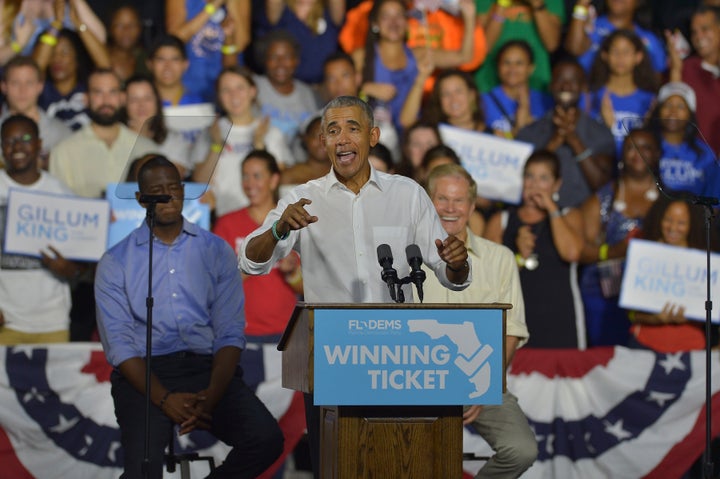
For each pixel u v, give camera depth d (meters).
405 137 18.81
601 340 18.77
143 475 11.76
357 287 10.76
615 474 15.72
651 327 17.77
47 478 14.82
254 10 20.41
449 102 19.53
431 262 10.95
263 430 12.66
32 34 19.44
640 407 15.77
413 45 20.41
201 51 20.08
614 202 19.31
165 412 12.46
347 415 9.18
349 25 20.50
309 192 10.91
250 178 17.77
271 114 19.47
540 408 15.69
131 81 18.77
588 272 18.91
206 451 15.12
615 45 20.30
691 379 15.80
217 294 13.34
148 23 20.41
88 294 17.56
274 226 9.94
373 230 10.84
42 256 17.00
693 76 20.88
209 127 15.70
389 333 8.88
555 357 15.77
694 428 15.77
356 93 19.89
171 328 13.06
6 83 18.62
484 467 13.18
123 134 18.73
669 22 21.48
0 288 16.92
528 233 18.08
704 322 17.77
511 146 18.73
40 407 14.84
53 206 17.08
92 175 18.52
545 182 18.19
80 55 19.36
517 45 20.06
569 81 19.81
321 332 8.80
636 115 20.36
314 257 10.90
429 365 8.92
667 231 18.44
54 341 17.08
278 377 15.22
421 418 9.30
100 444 14.96
